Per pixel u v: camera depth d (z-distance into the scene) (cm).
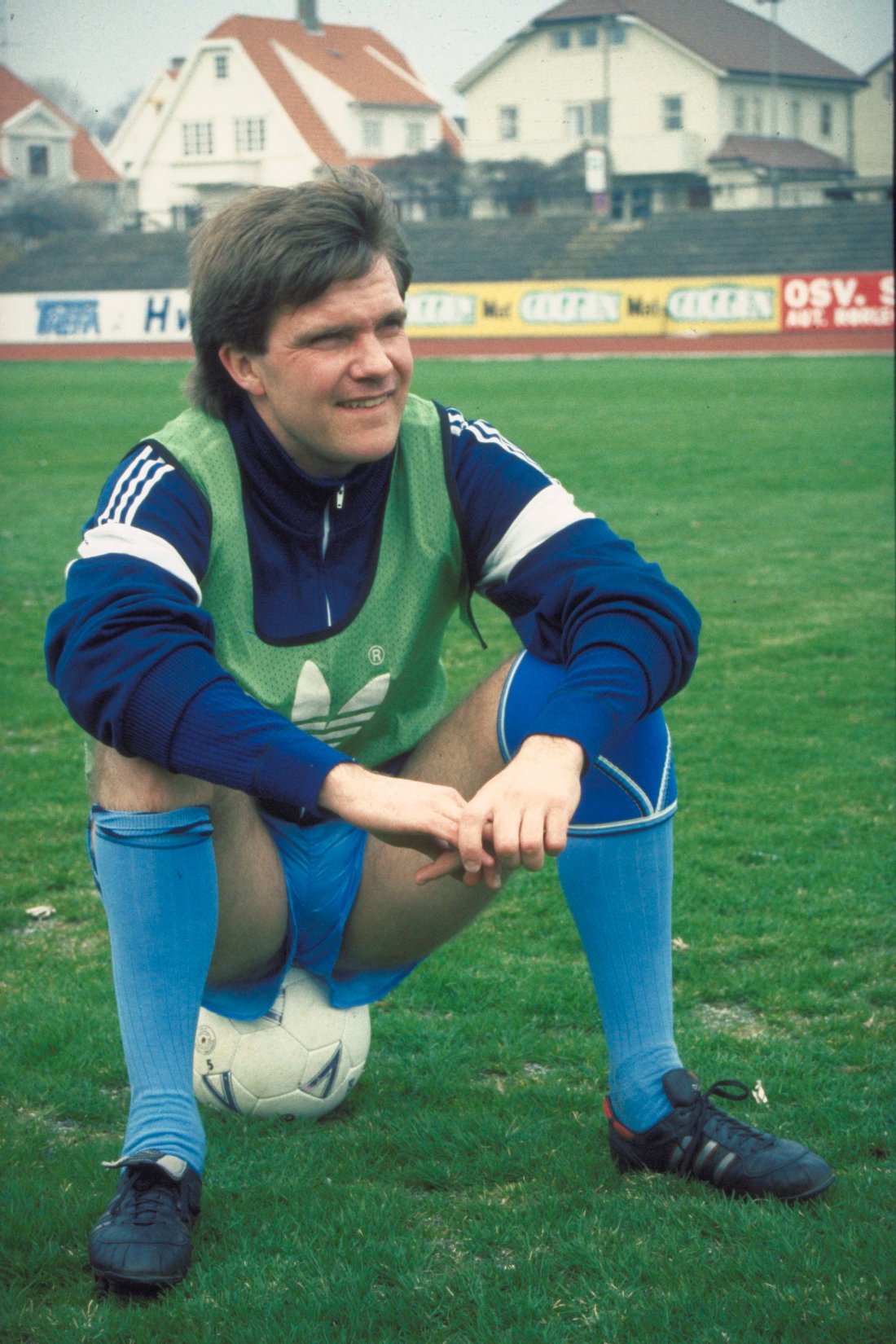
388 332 206
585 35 4281
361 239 200
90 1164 235
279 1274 203
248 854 219
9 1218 217
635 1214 215
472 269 4081
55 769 512
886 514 1100
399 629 226
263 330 201
